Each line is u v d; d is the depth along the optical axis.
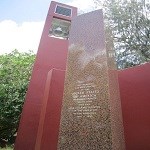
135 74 5.27
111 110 3.28
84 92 3.61
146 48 12.06
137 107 4.93
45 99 5.20
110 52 4.23
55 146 4.53
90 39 4.15
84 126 3.32
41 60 6.84
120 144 3.66
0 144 10.47
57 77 5.16
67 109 3.62
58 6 8.37
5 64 12.58
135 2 12.43
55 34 7.82
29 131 5.86
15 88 11.03
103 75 3.58
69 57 4.17
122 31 12.53
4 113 10.33
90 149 3.10
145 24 12.20
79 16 4.72
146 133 4.57
